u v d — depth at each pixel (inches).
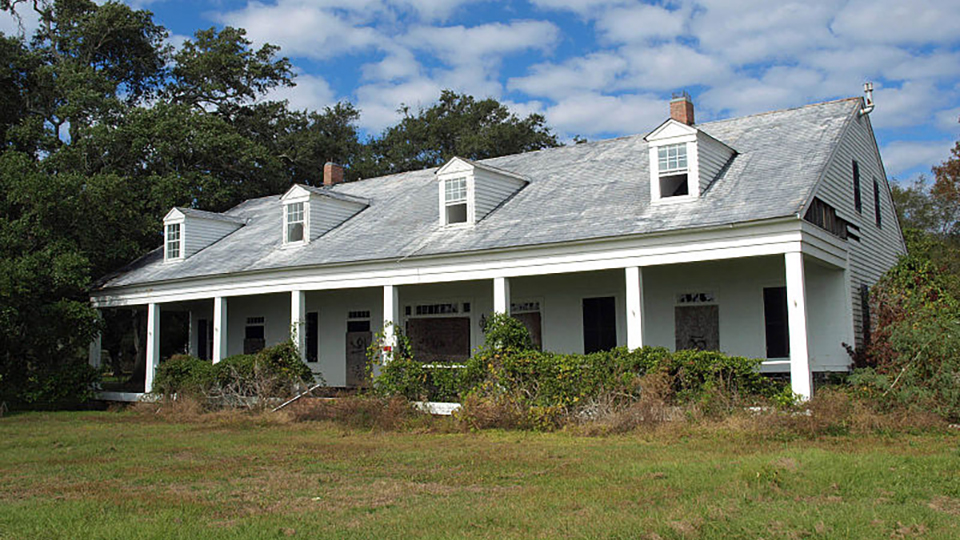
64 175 900.6
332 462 456.4
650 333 718.5
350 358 921.5
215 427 667.4
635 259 591.5
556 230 653.3
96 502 347.9
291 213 884.6
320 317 957.2
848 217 697.6
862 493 319.3
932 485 327.6
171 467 452.4
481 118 2017.7
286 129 1744.6
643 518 291.1
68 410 894.4
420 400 671.1
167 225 1005.8
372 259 732.0
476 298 824.3
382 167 2000.5
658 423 516.7
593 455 440.1
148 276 956.0
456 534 279.0
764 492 326.3
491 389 609.3
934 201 1745.8
